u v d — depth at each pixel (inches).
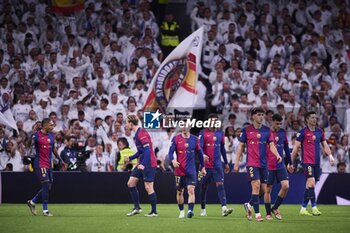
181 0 3380.9
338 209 2081.7
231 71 2942.9
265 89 2906.0
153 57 2987.2
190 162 1713.8
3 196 2297.0
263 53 3097.9
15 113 2679.6
